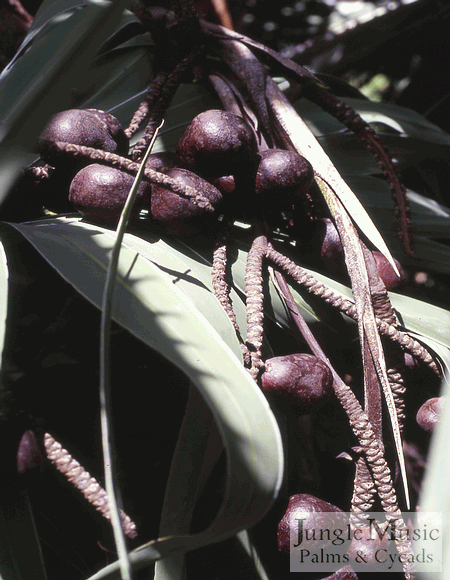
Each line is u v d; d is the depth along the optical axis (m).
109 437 0.35
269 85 0.52
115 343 0.48
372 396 0.45
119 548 0.34
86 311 0.48
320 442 0.49
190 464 0.42
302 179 0.47
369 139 0.54
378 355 0.44
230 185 0.47
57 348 0.47
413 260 0.59
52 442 0.40
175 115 0.57
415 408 0.50
